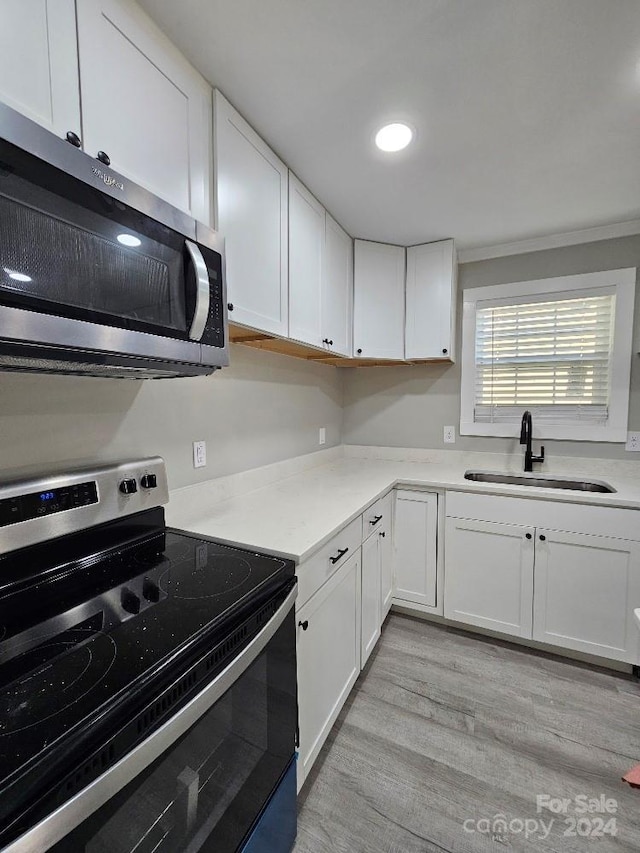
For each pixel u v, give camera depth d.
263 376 1.99
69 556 1.03
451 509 2.15
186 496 1.49
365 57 1.10
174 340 0.93
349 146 1.48
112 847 0.55
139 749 0.57
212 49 1.07
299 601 1.14
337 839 1.14
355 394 2.94
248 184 1.34
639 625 0.85
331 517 1.47
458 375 2.62
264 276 1.44
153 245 0.89
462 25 1.01
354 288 2.28
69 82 0.79
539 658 1.96
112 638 0.73
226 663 0.77
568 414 2.37
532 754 1.42
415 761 1.39
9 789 0.44
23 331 0.64
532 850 1.12
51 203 0.69
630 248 2.18
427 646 2.06
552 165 1.61
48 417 1.06
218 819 0.78
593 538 1.87
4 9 0.69
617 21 0.99
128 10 0.92
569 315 2.34
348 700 1.68
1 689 0.60
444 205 1.93
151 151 0.99
